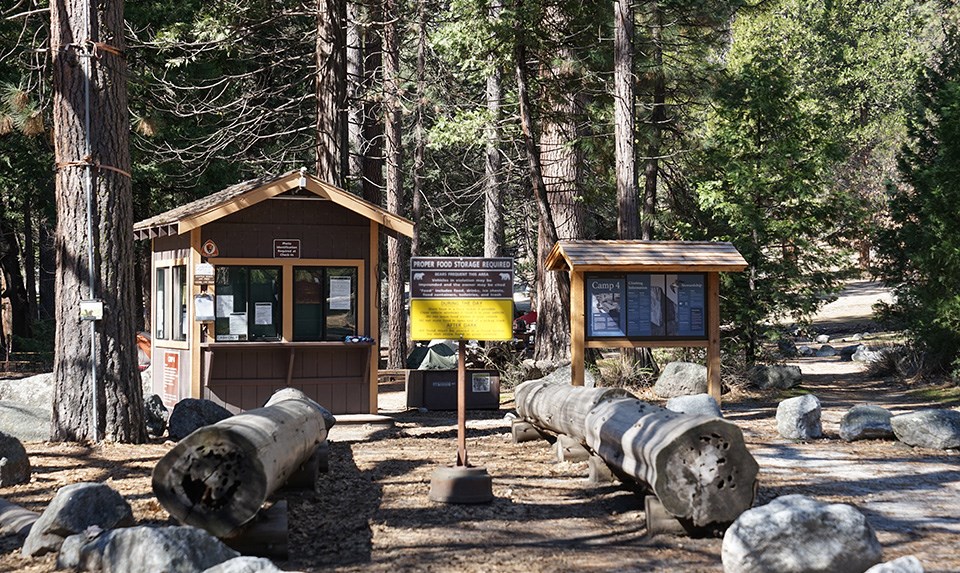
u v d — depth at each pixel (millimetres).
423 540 8578
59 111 13258
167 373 17844
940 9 56625
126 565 6809
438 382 19375
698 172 27672
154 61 26484
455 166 43406
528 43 20922
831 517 7219
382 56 29453
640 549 8289
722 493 8492
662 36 26469
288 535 8492
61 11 13273
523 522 9281
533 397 14016
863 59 54656
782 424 14719
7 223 38031
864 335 39031
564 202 23781
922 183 22797
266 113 25266
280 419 9078
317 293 17250
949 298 21906
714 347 17266
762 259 23844
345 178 21469
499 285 10484
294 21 26922
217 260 16719
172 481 7613
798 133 24688
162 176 29453
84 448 12602
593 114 24703
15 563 7363
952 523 9219
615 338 17094
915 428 13844
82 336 13094
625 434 9500
